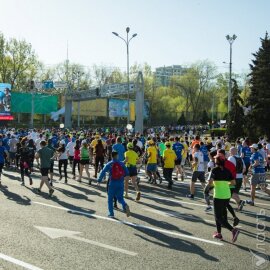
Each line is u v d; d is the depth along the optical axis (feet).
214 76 289.12
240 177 39.55
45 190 50.83
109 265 22.89
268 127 127.03
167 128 216.33
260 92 128.36
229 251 26.21
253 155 43.86
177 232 30.89
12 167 77.10
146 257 24.50
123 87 150.41
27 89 223.92
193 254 25.35
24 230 30.40
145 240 28.40
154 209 40.01
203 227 32.76
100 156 63.36
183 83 290.15
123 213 37.58
